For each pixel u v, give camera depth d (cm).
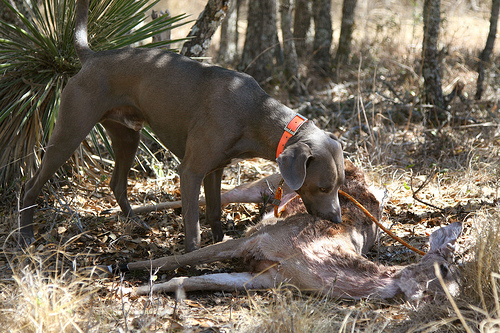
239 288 348
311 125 365
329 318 306
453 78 1012
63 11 509
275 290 316
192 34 580
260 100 372
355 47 1270
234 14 1362
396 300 328
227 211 502
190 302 332
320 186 351
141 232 452
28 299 275
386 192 461
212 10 570
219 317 309
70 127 386
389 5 1780
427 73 795
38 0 796
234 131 367
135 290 339
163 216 484
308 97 919
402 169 585
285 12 988
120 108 400
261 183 466
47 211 473
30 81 503
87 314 289
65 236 430
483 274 312
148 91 382
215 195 421
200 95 373
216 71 379
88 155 533
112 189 461
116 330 285
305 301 321
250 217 493
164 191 535
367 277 330
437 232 352
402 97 872
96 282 345
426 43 788
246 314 306
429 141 680
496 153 604
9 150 495
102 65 388
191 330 285
